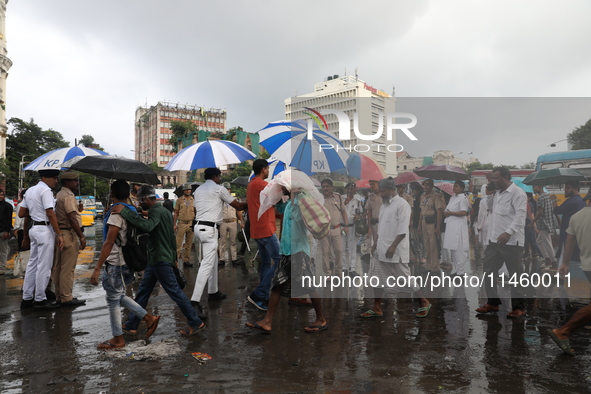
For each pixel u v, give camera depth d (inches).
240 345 144.9
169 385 112.9
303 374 119.7
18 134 2337.6
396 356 132.8
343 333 156.9
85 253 431.5
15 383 115.0
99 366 126.9
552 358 130.5
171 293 153.4
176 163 217.3
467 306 193.9
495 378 116.0
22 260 299.9
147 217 157.9
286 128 212.8
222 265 344.2
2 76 1916.8
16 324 173.6
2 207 300.5
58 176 211.3
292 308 196.7
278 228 414.0
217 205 192.7
